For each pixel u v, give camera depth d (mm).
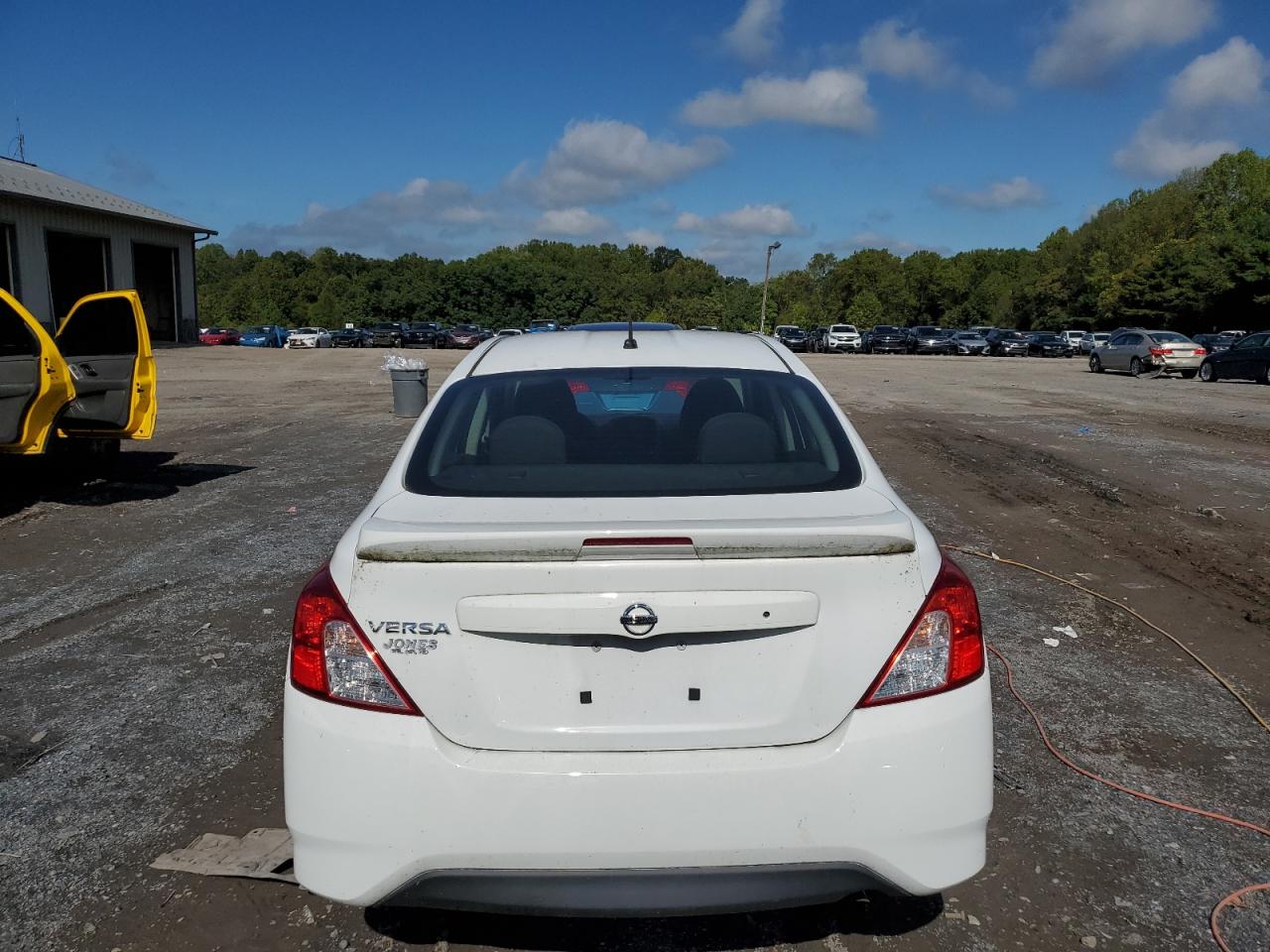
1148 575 6125
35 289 33625
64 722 3992
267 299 132750
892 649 2191
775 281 130250
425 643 2168
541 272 109062
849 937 2605
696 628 2143
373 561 2197
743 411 3004
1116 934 2613
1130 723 3943
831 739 2176
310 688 2223
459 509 2465
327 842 2170
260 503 8461
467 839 2115
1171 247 71312
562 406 3037
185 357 36312
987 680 2305
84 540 7094
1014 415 16062
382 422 14719
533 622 2141
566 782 2111
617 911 2145
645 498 2518
